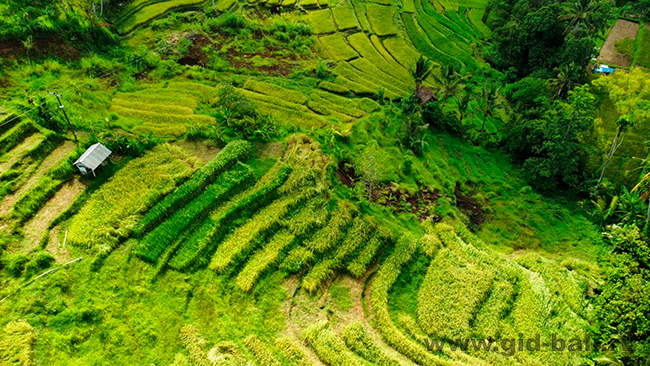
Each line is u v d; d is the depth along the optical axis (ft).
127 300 95.04
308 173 128.26
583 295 113.29
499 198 149.59
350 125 157.48
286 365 90.48
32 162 114.52
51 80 142.31
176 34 187.52
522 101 193.36
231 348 90.99
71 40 157.07
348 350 95.14
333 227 117.50
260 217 117.39
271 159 134.62
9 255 95.86
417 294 109.50
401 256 115.44
